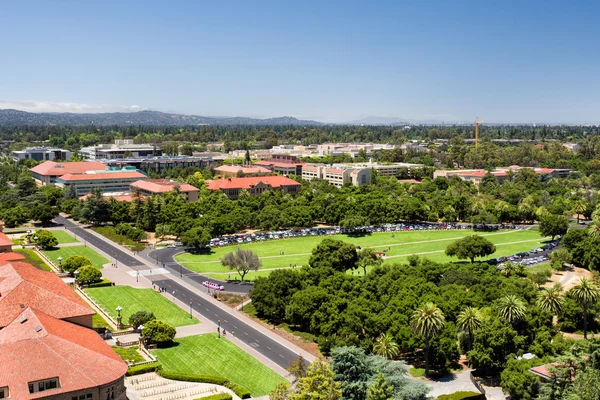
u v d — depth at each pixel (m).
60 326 136.12
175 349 167.12
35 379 112.56
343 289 190.88
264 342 174.75
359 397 121.69
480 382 150.75
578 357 126.38
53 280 170.75
